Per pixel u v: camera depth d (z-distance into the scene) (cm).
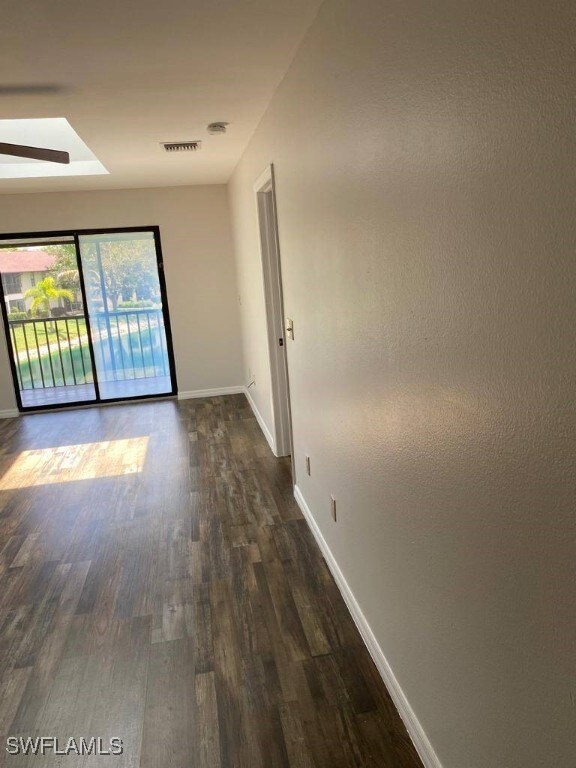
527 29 84
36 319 621
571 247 79
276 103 290
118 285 622
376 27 146
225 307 633
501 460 105
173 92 279
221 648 221
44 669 214
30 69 236
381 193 154
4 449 495
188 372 641
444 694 146
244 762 170
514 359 97
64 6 180
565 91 77
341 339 211
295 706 190
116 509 356
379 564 192
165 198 603
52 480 412
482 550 116
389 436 168
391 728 179
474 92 101
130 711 192
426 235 127
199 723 185
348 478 223
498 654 114
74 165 504
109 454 464
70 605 255
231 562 284
